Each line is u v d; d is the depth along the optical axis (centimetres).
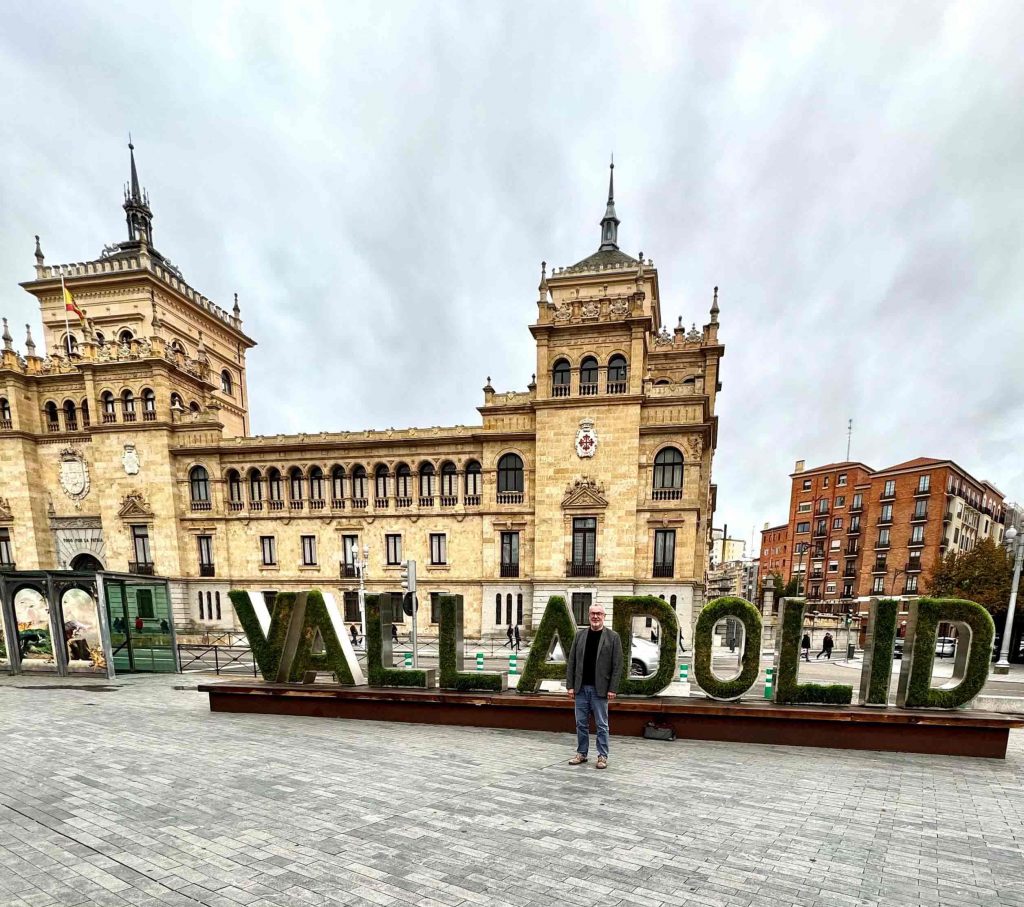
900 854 480
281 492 3388
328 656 1078
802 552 7125
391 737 884
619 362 2836
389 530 3222
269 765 726
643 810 569
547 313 2892
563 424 2848
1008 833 531
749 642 898
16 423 3512
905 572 6000
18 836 509
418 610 3167
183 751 800
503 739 873
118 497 3438
